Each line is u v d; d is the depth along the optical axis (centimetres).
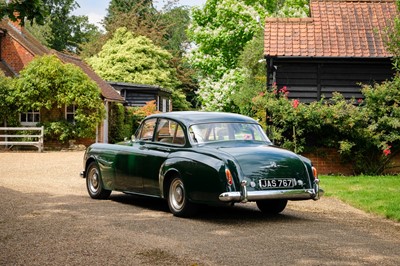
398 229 909
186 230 859
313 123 1784
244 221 959
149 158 1061
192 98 6216
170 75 5378
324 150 1845
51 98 3144
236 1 4331
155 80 5062
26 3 912
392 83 1844
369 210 1095
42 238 783
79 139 3288
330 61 1988
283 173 942
